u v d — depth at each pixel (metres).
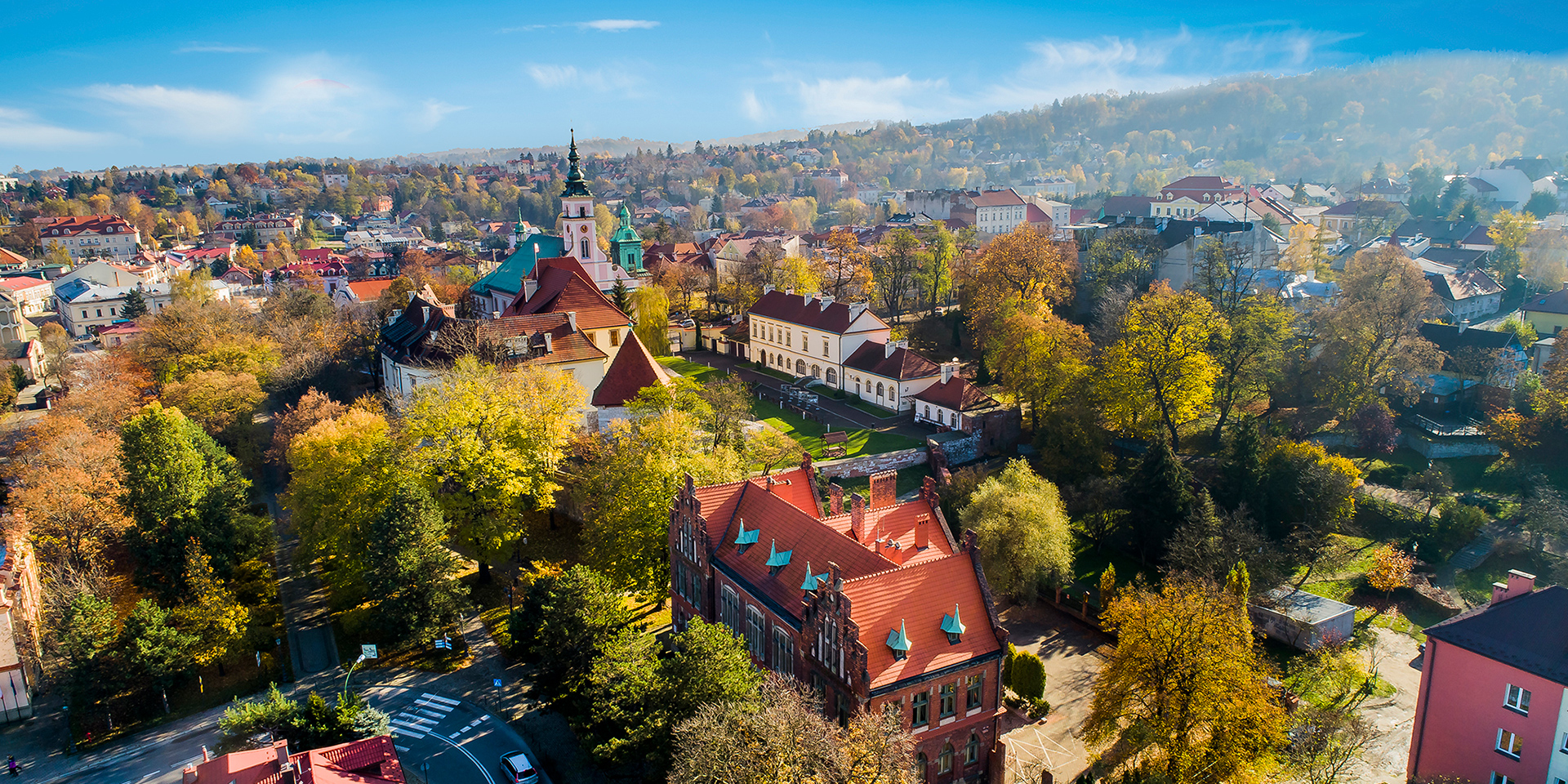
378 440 84.56
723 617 67.00
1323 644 71.25
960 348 157.62
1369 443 107.56
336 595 84.38
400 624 72.12
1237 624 57.53
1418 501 95.50
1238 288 154.12
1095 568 90.06
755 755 41.44
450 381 90.12
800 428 121.12
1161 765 55.06
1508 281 170.25
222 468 95.38
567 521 96.31
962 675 53.03
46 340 179.88
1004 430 114.69
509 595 83.38
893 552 61.38
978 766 55.50
